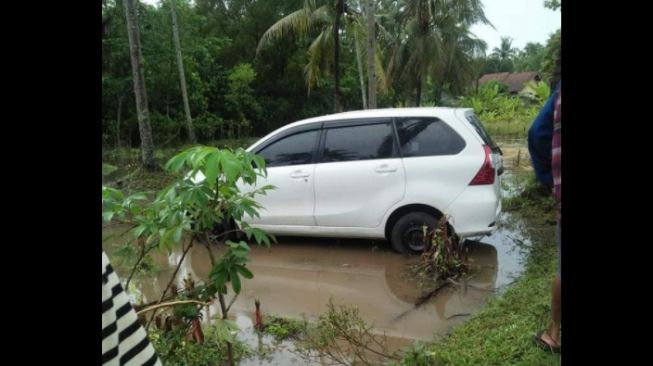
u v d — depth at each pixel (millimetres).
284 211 5820
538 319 3414
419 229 5379
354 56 31922
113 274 850
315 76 21203
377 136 5516
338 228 5660
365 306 4344
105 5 21250
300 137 5816
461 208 5148
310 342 3582
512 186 9375
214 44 28422
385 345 3553
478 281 4734
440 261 4855
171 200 2670
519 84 51000
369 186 5465
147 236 2961
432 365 3002
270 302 4512
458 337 3480
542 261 5008
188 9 26203
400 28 27828
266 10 29203
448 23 26812
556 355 2941
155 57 23000
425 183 5262
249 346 3582
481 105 35062
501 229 6441
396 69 28750
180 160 2566
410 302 4387
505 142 21328
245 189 5828
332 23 18953
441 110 5414
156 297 4664
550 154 2818
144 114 13523
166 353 2934
